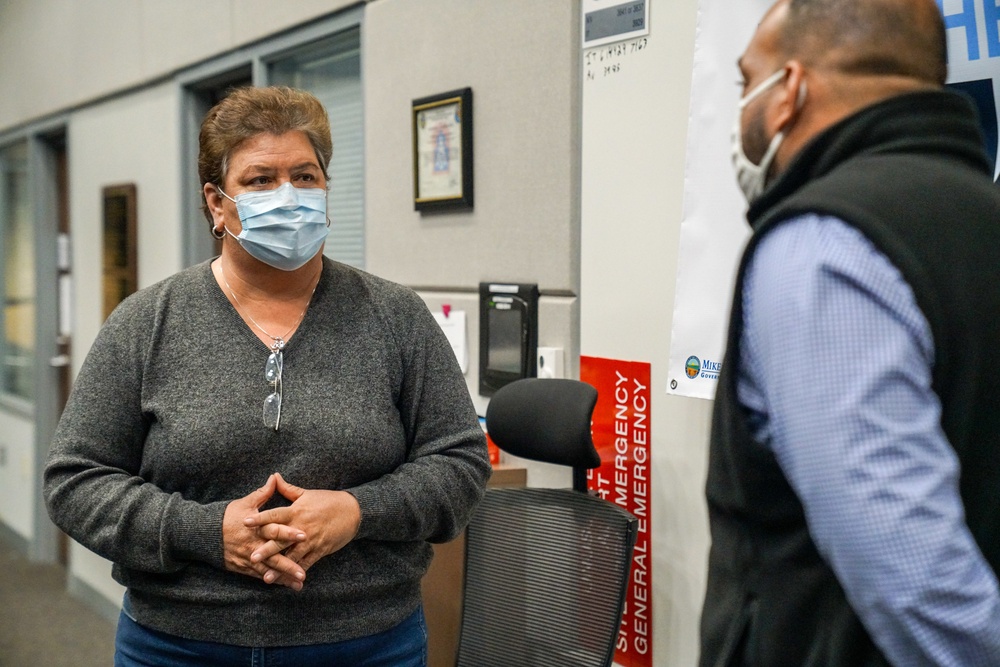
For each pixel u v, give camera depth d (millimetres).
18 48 4973
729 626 818
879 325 689
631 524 1483
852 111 779
